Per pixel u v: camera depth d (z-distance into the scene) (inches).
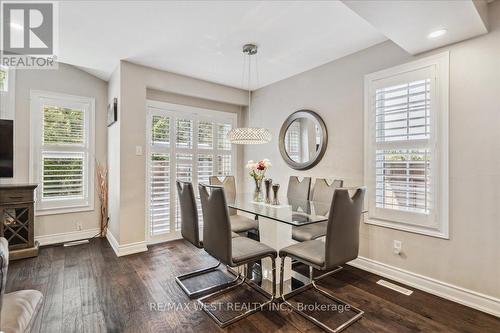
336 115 128.3
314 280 104.0
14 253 121.5
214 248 83.2
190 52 119.9
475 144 85.5
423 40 87.3
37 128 141.0
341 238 76.4
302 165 144.0
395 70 105.0
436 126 93.7
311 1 81.9
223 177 158.4
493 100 82.0
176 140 158.2
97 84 158.7
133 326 75.1
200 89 158.7
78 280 102.7
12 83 133.7
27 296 55.1
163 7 84.7
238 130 116.0
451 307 85.7
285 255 87.4
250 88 176.9
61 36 104.9
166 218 153.3
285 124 154.9
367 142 114.5
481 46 83.9
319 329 74.5
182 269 114.3
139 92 135.0
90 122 156.4
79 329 73.5
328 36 104.7
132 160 132.6
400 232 103.7
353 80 120.8
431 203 95.0
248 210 98.4
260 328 75.0
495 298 81.5
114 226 140.4
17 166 135.6
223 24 95.7
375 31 100.8
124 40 108.3
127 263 120.0
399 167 103.8
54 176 145.6
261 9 86.4
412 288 98.5
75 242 147.9
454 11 70.5
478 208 85.0
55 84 145.3
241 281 103.0
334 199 72.9
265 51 118.7
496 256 81.6
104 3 82.5
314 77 138.9
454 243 90.0
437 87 93.4
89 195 156.6
